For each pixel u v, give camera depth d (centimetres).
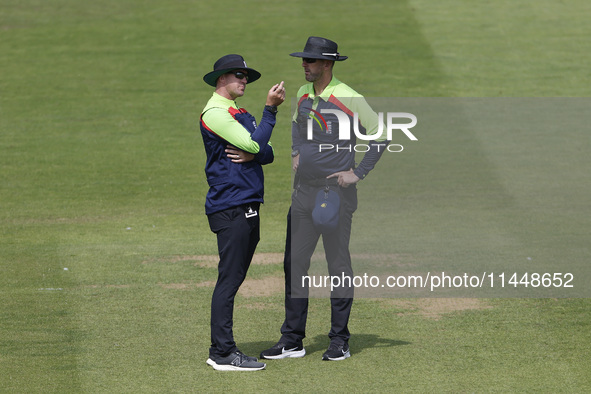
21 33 8181
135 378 1886
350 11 8719
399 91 6269
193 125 5916
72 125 5869
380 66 6962
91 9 8988
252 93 6362
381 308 2427
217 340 1938
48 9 8988
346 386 1839
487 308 2417
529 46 7550
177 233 3578
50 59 7431
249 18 8494
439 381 1867
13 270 2900
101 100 6431
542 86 6400
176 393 1797
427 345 2117
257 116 5850
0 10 8906
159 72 7056
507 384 1847
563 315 2348
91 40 7944
